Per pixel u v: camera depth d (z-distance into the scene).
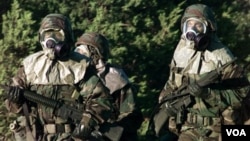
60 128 14.56
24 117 14.74
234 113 15.24
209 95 15.12
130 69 20.38
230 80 15.18
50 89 14.55
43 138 14.59
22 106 14.64
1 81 19.14
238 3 23.06
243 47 21.91
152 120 15.67
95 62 16.23
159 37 20.42
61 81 14.55
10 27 19.34
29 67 14.66
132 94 16.22
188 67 15.31
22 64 14.74
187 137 15.30
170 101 15.37
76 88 14.55
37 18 19.81
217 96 15.12
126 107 16.12
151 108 20.45
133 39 20.20
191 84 15.16
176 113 15.33
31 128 14.61
